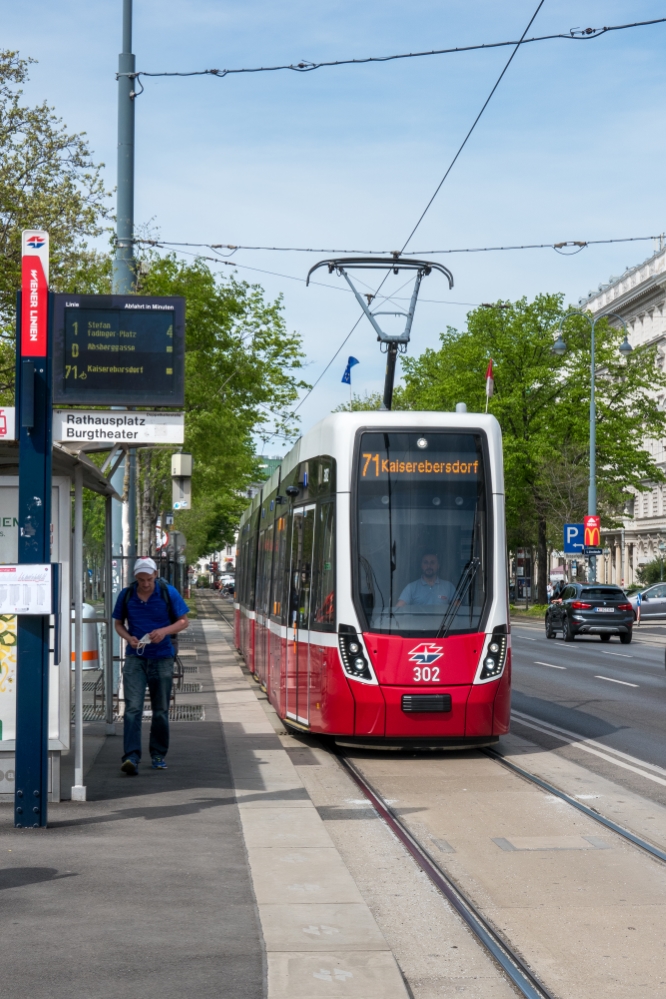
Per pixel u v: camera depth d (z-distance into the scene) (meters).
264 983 5.14
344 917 6.16
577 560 73.38
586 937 6.17
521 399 56.41
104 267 20.58
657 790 10.57
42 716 8.41
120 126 17.16
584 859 7.97
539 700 18.52
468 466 12.65
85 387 9.36
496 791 10.54
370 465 12.55
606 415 56.62
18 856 7.48
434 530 12.46
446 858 7.99
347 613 12.23
